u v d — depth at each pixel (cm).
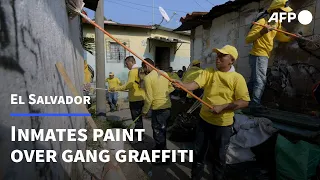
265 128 317
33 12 120
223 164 257
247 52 511
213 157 266
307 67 365
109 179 178
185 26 751
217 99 246
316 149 249
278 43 418
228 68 242
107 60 1119
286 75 402
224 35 600
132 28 1164
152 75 349
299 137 285
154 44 1233
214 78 245
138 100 434
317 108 350
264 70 355
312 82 357
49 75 148
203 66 716
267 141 307
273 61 429
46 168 125
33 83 114
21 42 101
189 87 251
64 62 221
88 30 1048
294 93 387
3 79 84
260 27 333
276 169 268
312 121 310
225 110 237
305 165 238
